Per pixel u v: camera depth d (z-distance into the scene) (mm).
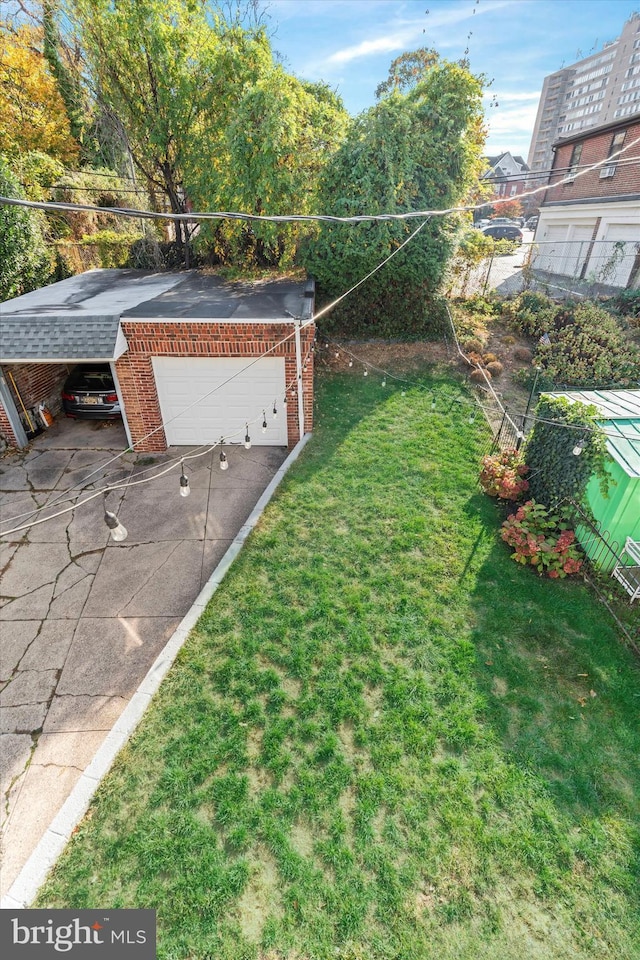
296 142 11867
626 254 18047
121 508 7895
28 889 3457
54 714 4805
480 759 4348
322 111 12672
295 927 3299
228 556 6703
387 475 8648
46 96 17828
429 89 12352
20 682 5125
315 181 12195
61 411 11227
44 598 6191
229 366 8961
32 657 5406
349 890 3486
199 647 5398
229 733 4520
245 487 8461
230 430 9680
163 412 9430
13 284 12523
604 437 6445
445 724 4629
